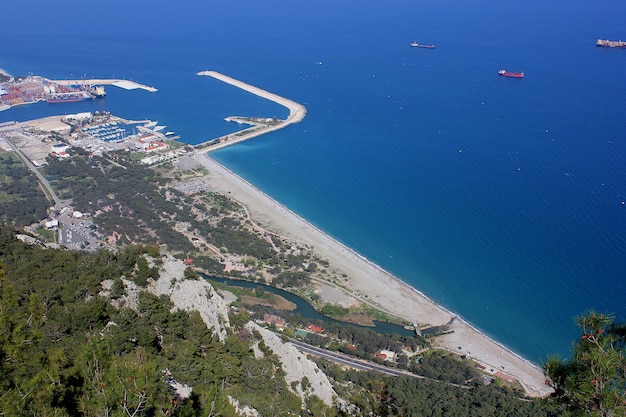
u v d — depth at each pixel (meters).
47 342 64.19
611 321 31.58
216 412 52.34
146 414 44.53
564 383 31.33
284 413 74.25
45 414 39.41
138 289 90.00
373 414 49.72
